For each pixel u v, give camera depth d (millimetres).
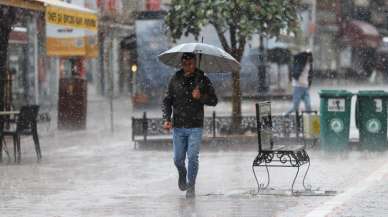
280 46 79875
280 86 81062
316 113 41375
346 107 37719
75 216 22453
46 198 25891
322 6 121562
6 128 46344
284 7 43438
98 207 23969
